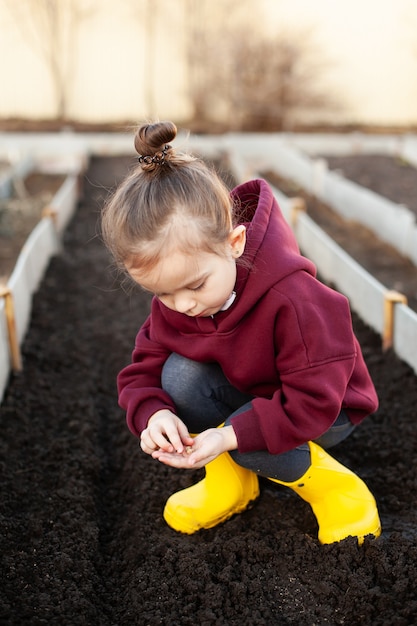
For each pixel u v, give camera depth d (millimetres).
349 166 7477
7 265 4641
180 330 2010
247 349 1894
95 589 2027
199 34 10281
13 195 6613
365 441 2633
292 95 10172
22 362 3340
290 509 2252
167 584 1976
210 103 10594
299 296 1825
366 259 4699
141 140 1717
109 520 2377
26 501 2385
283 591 1943
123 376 2141
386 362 3180
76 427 2842
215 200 1709
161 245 1651
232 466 2172
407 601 1861
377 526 2100
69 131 9570
